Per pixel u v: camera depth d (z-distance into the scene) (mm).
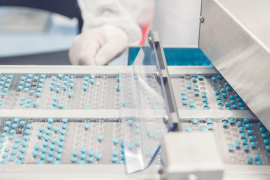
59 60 1837
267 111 650
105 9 1688
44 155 691
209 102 846
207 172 464
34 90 878
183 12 1781
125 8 1736
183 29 1843
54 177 633
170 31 1864
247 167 658
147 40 835
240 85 736
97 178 629
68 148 718
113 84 905
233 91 875
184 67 947
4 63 1831
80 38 1580
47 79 917
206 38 886
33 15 2611
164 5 1761
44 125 778
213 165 460
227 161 683
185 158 466
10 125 780
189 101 846
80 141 735
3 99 851
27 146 723
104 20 1645
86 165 661
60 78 918
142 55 864
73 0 1894
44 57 1864
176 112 572
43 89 883
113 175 635
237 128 765
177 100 846
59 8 1938
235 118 787
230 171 648
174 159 464
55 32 2453
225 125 765
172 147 480
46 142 720
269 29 656
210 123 773
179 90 880
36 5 1923
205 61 1374
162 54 739
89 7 1720
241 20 688
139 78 827
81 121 789
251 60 661
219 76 916
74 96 863
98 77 928
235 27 698
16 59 1862
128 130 735
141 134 698
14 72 933
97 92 876
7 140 746
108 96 864
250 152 705
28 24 2482
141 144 681
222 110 810
